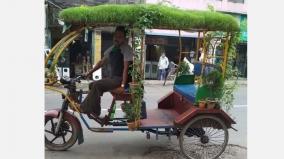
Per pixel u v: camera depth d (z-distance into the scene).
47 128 7.04
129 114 5.80
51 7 16.28
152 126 5.86
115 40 5.91
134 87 5.67
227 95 5.98
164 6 5.60
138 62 5.61
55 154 6.01
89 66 17.16
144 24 5.36
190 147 6.30
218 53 6.07
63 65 16.94
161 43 19.06
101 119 6.09
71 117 6.07
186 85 6.97
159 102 7.05
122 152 6.25
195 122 5.86
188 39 19.47
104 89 5.95
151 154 6.20
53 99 11.22
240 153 6.48
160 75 18.03
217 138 6.46
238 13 21.20
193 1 19.84
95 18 5.40
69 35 5.71
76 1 16.69
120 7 5.40
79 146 6.48
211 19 5.65
